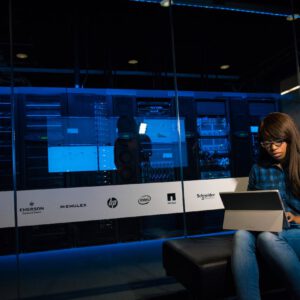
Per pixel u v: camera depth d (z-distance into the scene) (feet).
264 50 13.10
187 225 15.80
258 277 4.64
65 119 15.78
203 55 14.15
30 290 7.80
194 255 5.33
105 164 16.14
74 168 15.71
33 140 15.33
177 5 11.07
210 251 5.46
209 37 13.12
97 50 14.02
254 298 4.42
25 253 12.94
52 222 8.59
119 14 11.85
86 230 14.33
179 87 15.21
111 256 11.46
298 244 4.84
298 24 12.10
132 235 14.88
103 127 16.19
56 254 12.19
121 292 7.43
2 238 13.35
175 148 16.90
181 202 9.68
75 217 8.78
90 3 11.07
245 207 5.44
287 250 4.58
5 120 15.06
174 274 5.94
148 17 12.19
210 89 15.30
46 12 11.35
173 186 9.67
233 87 15.15
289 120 5.41
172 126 16.99
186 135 17.08
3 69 13.67
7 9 10.96
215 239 6.31
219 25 12.52
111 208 9.09
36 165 15.29
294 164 5.26
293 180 5.26
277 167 5.75
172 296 7.08
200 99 17.38
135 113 16.48
